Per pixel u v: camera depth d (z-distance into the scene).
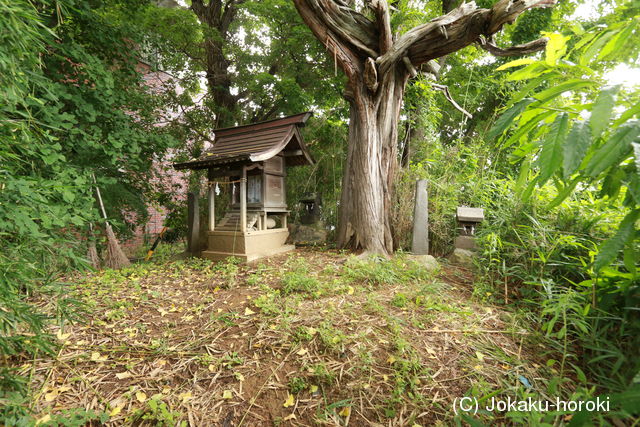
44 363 2.35
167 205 8.01
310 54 8.95
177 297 3.63
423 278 3.86
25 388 2.03
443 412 1.87
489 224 4.46
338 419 1.88
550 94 1.13
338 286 3.50
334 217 7.36
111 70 5.37
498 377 2.11
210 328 2.84
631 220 1.12
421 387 2.05
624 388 1.91
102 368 2.34
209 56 10.34
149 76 10.57
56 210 2.64
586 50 1.17
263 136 5.78
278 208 5.87
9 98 2.08
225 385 2.17
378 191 5.27
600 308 2.30
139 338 2.74
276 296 3.36
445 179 5.80
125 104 5.26
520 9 4.10
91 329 2.87
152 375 2.27
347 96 5.70
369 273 3.82
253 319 2.90
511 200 3.95
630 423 1.62
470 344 2.45
